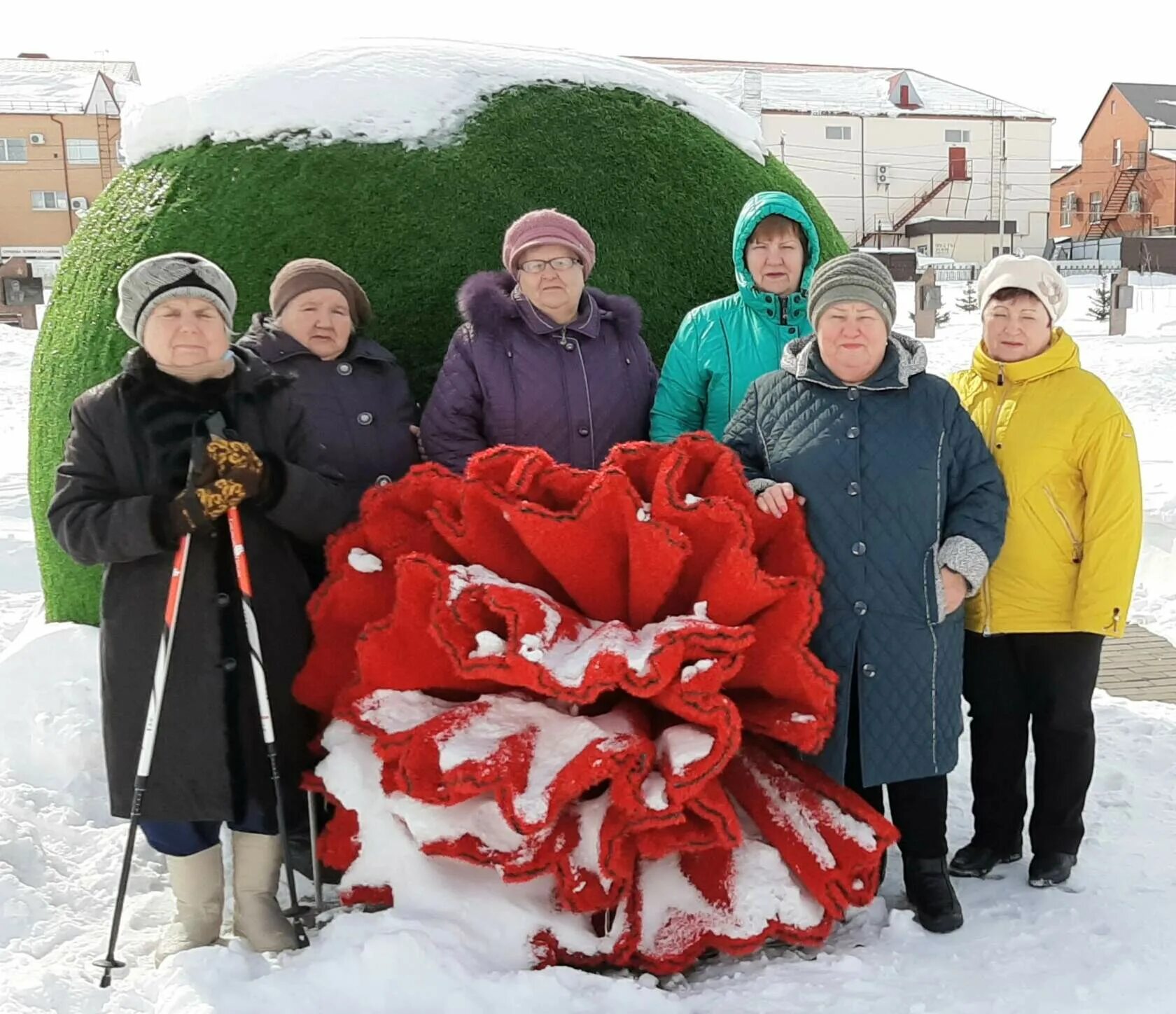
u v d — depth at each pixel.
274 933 2.63
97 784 3.43
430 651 2.67
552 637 2.52
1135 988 2.48
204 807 2.52
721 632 2.47
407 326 3.49
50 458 3.90
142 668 2.53
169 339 2.52
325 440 3.04
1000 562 2.92
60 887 2.92
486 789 2.41
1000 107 39.97
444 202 3.56
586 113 3.85
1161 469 8.38
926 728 2.72
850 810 2.66
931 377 2.80
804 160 38.06
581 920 2.59
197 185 3.67
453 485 2.76
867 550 2.71
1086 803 3.49
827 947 2.69
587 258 3.08
